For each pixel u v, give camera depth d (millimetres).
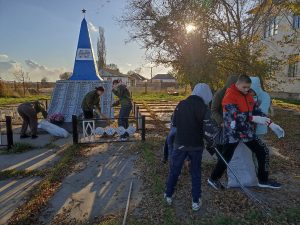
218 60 13523
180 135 4277
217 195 4789
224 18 14039
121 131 8742
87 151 7723
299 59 16656
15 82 29938
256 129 5012
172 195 4656
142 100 22906
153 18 14688
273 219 4016
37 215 4383
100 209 4535
